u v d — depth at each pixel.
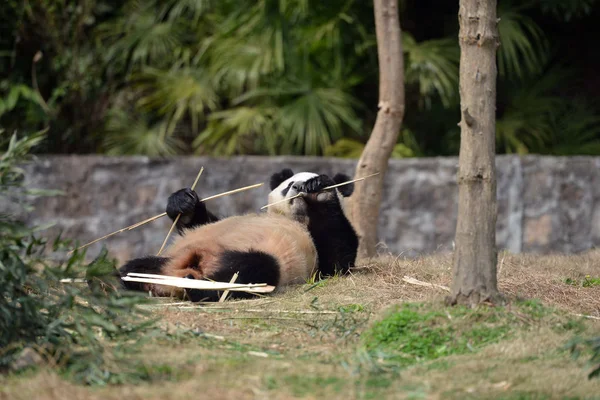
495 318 7.05
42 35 19.86
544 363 6.28
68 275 6.46
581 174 17.33
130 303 6.23
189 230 9.91
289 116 19.09
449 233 17.27
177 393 5.33
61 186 17.20
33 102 19.64
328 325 7.44
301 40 19.97
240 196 17.31
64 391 5.36
